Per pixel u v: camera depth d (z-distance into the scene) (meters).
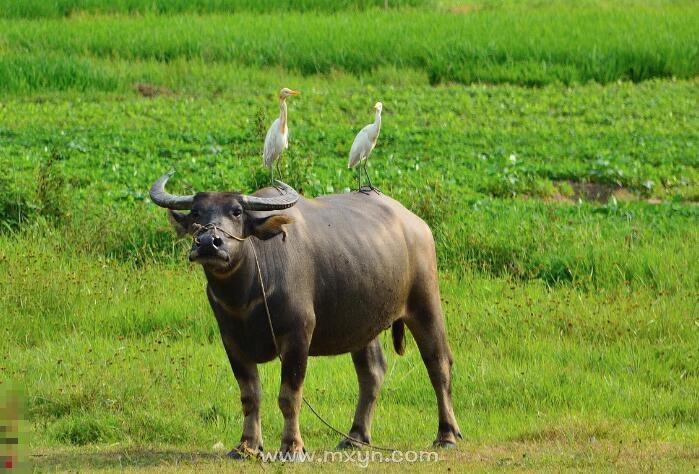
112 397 30.95
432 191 51.59
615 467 24.77
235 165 56.19
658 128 68.75
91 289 40.25
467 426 30.38
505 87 80.69
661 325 38.12
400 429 30.05
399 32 92.94
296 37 91.00
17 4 103.44
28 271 40.78
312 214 26.45
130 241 45.59
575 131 68.00
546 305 40.19
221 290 24.61
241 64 86.12
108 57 87.38
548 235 46.91
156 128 65.75
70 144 59.88
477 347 36.81
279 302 24.91
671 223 49.75
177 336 37.78
